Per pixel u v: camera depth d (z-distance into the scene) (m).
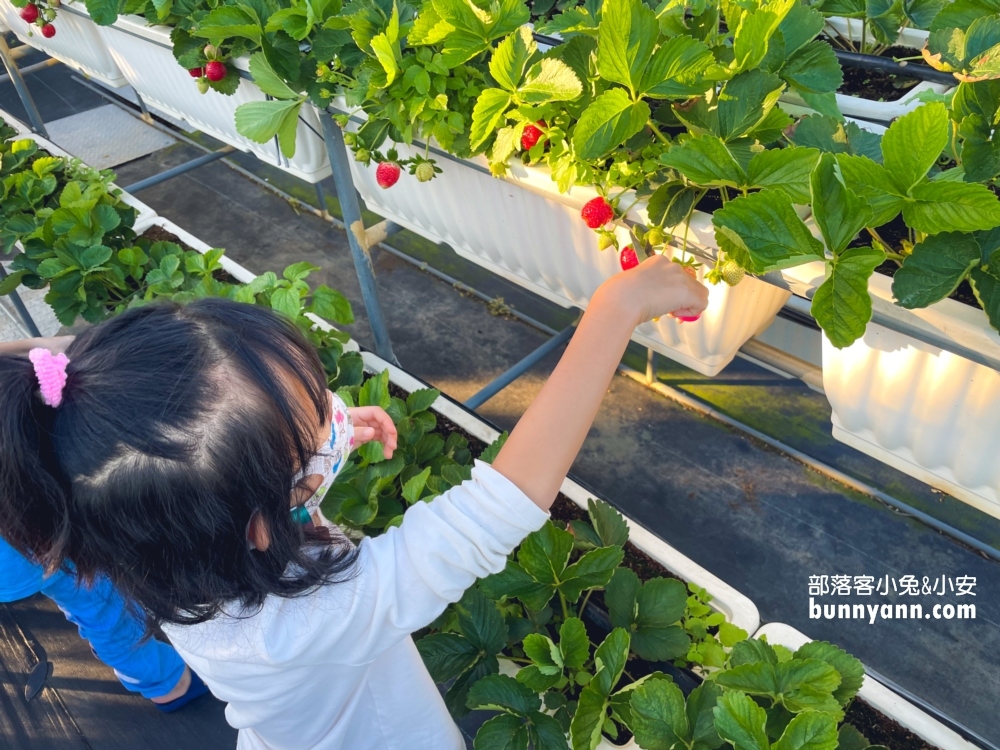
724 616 1.54
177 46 1.88
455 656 1.46
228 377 0.73
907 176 0.93
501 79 1.25
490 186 1.58
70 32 2.90
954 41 1.08
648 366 2.55
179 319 0.77
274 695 0.90
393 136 1.53
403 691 1.10
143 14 2.15
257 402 0.74
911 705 1.40
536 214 1.55
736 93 1.14
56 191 2.79
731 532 2.22
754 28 1.08
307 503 0.96
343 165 1.87
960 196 0.91
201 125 2.61
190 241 2.65
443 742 1.18
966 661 1.91
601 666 1.32
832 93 1.26
